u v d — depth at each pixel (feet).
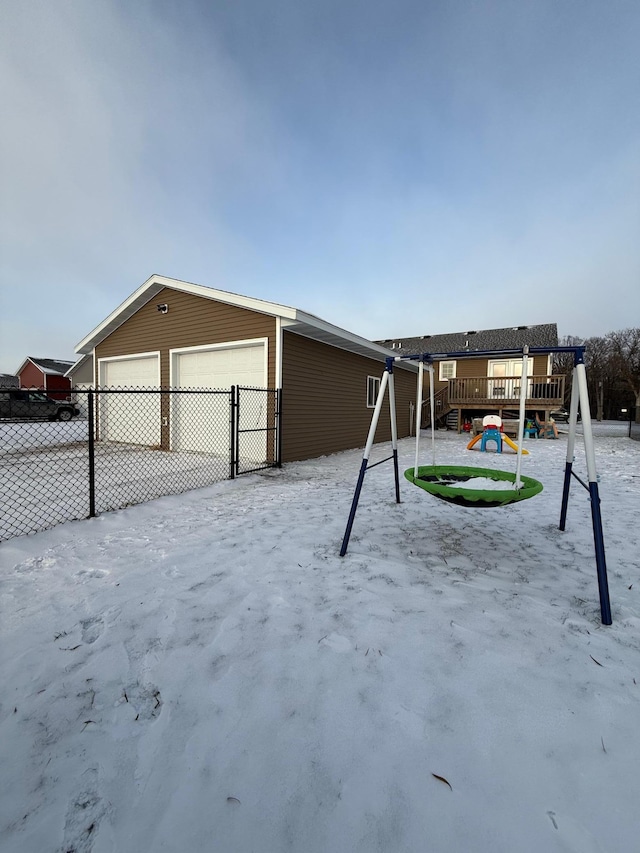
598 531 7.11
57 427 44.21
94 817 3.57
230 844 3.34
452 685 5.17
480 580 8.40
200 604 7.30
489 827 3.41
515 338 66.59
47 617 6.88
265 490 17.25
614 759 4.08
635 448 34.17
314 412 27.78
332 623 6.67
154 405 31.14
